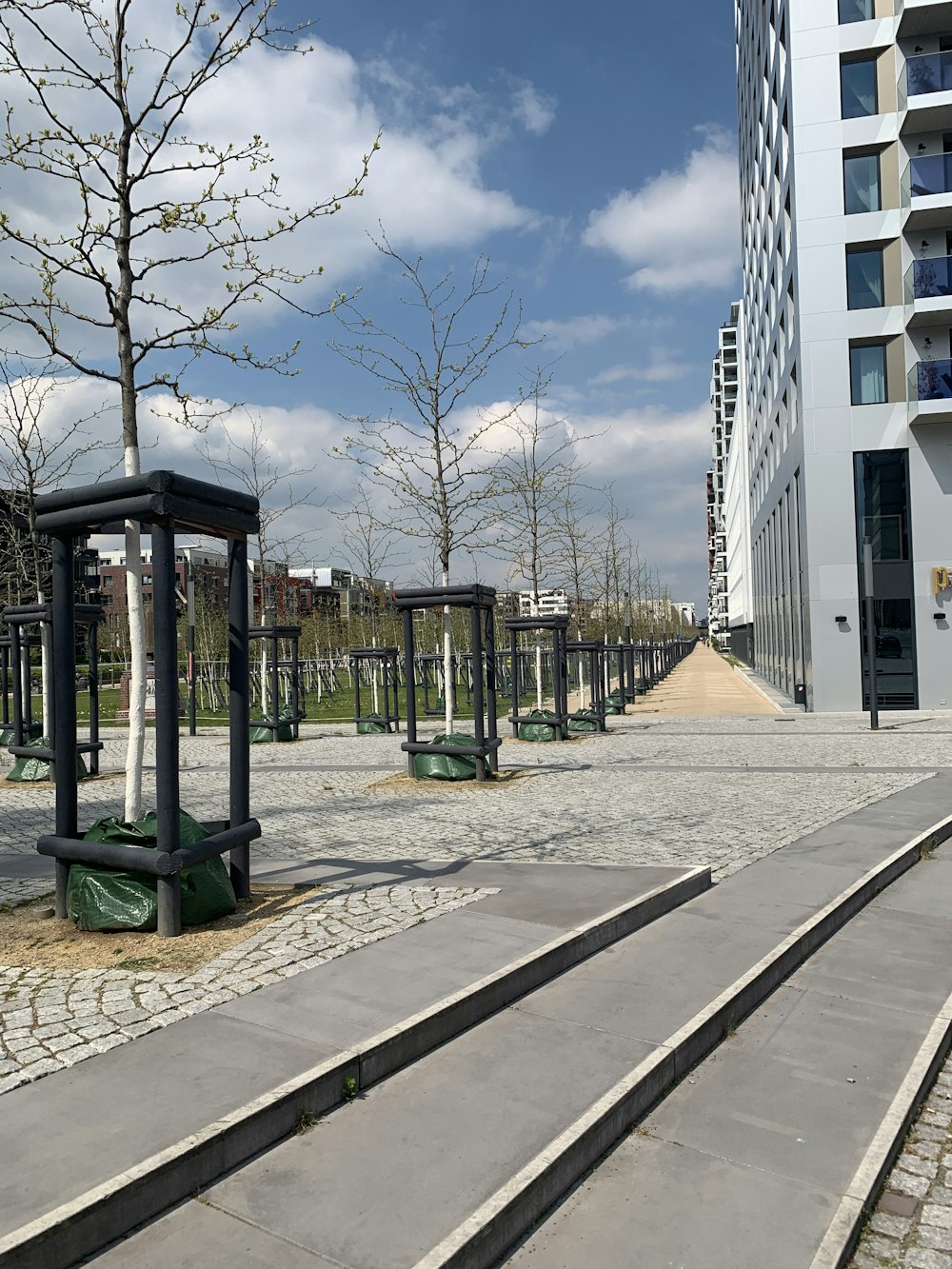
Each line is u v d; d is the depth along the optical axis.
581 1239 3.02
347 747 19.69
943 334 25.89
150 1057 3.78
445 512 15.41
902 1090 4.01
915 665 25.91
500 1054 4.10
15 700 15.81
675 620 109.31
